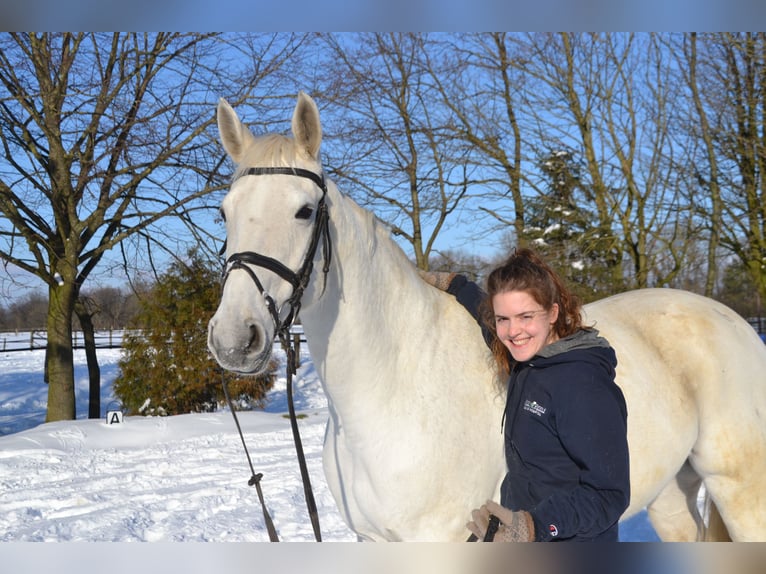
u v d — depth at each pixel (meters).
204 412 10.94
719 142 12.27
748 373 2.77
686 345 2.78
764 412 2.76
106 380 18.33
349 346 2.12
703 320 2.84
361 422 2.17
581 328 1.72
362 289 2.15
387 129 12.98
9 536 4.66
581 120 13.26
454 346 2.31
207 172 10.86
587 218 13.16
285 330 1.97
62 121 10.34
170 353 11.07
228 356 1.75
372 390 2.15
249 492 5.81
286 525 4.94
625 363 2.62
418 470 2.12
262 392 11.52
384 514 2.17
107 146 10.27
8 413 15.04
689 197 12.68
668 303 2.93
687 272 13.60
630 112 12.93
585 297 12.56
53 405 10.95
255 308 1.81
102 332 31.81
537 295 1.67
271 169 1.98
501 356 1.99
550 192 13.68
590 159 13.23
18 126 10.32
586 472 1.53
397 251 2.35
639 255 13.00
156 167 10.75
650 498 2.71
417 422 2.15
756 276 12.93
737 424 2.71
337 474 2.35
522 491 1.74
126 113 10.21
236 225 1.93
